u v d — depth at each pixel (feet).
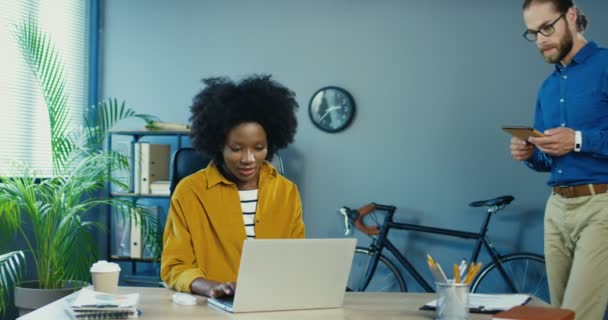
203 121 6.54
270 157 7.13
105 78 15.47
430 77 14.16
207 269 6.45
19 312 11.85
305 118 14.64
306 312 5.39
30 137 13.43
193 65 15.11
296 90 14.67
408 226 13.79
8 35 12.94
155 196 13.85
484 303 5.72
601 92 8.33
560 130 8.15
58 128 12.53
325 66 14.55
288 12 14.74
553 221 8.71
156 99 15.24
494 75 13.91
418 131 14.19
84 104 15.21
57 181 12.45
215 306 5.50
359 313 5.39
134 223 13.98
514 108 13.82
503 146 13.87
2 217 11.96
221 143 6.56
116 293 5.85
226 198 6.57
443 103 14.10
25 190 11.65
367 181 14.35
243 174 6.47
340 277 5.56
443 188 14.10
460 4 14.03
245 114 6.40
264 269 5.25
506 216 13.85
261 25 14.84
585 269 8.12
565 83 8.63
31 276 13.24
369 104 14.37
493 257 13.34
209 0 15.08
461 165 14.03
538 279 13.62
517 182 13.80
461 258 14.07
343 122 14.35
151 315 5.13
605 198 8.13
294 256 5.33
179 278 6.10
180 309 5.36
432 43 14.15
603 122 8.36
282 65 14.75
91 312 4.94
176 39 15.20
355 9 14.46
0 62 12.74
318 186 14.55
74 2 14.89
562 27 8.34
